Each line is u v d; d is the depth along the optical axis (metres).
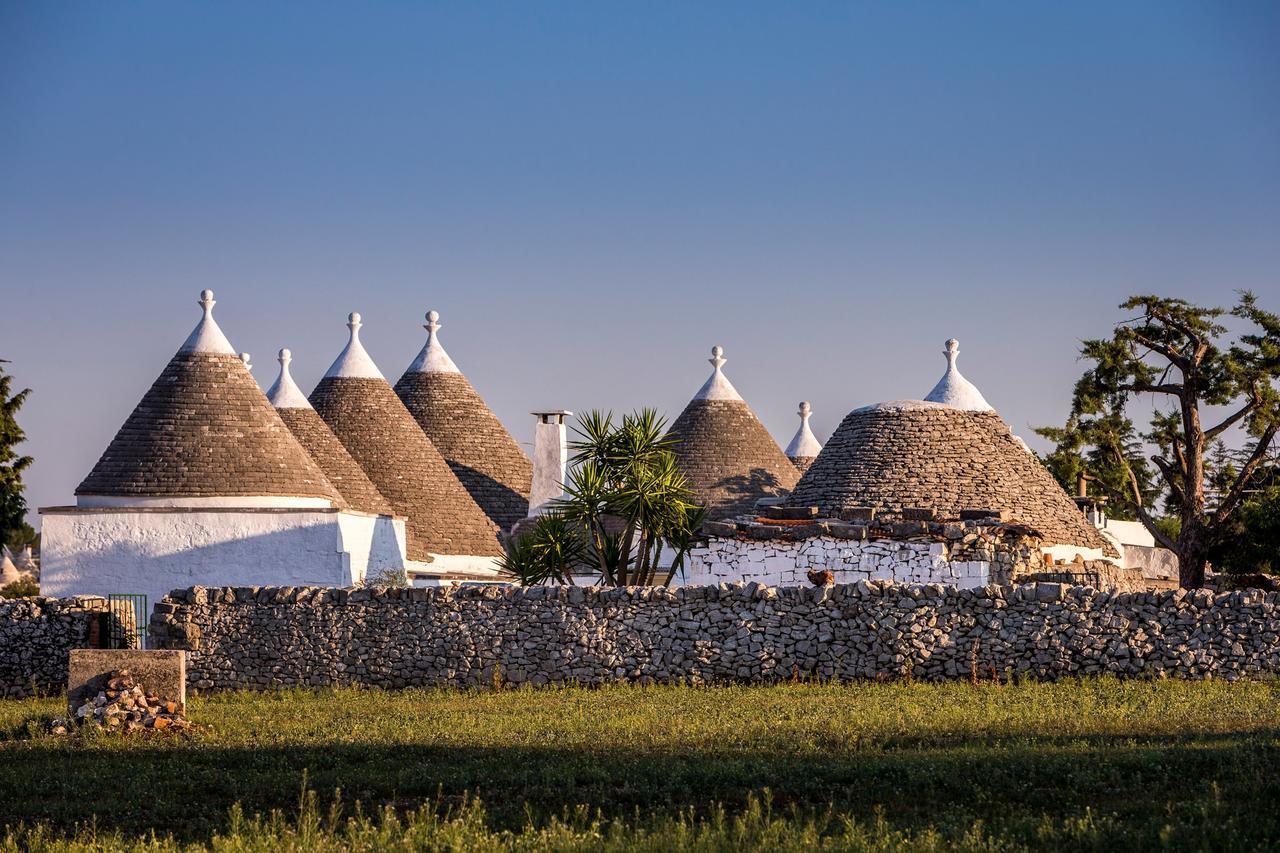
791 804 23.39
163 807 24.75
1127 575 60.53
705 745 28.94
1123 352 83.88
